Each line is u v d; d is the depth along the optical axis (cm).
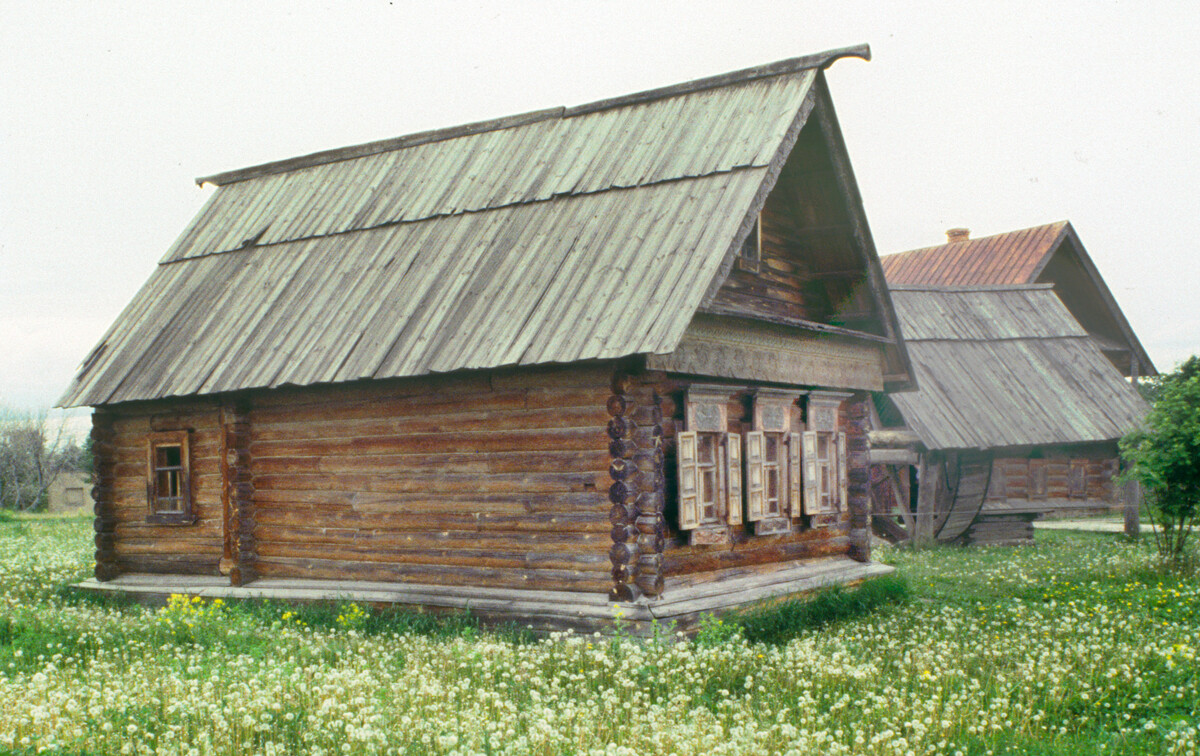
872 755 727
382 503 1363
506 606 1224
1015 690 909
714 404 1288
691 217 1252
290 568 1441
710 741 705
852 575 1518
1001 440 2394
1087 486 2948
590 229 1323
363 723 750
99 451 1612
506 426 1267
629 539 1159
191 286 1667
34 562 1888
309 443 1429
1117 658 989
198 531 1541
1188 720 824
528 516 1248
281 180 1834
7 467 5447
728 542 1281
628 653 978
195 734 734
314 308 1458
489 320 1256
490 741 708
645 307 1152
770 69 1410
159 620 1215
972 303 2884
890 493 2512
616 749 649
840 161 1458
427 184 1602
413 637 1159
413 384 1339
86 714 764
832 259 1585
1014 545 2508
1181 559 1759
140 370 1531
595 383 1202
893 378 1739
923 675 903
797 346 1453
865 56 1345
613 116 1523
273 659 990
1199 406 1748
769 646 1141
